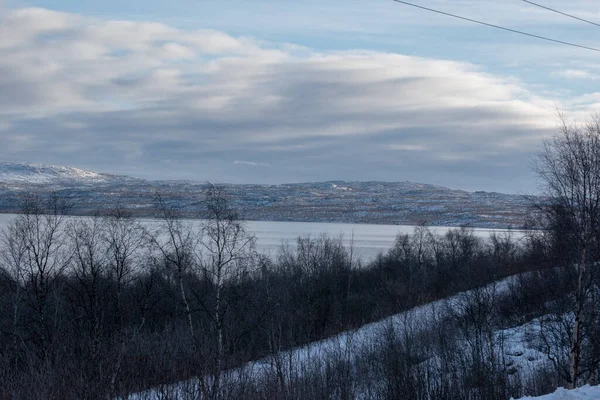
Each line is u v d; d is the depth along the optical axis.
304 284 64.75
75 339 33.44
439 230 165.75
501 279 53.81
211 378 21.73
